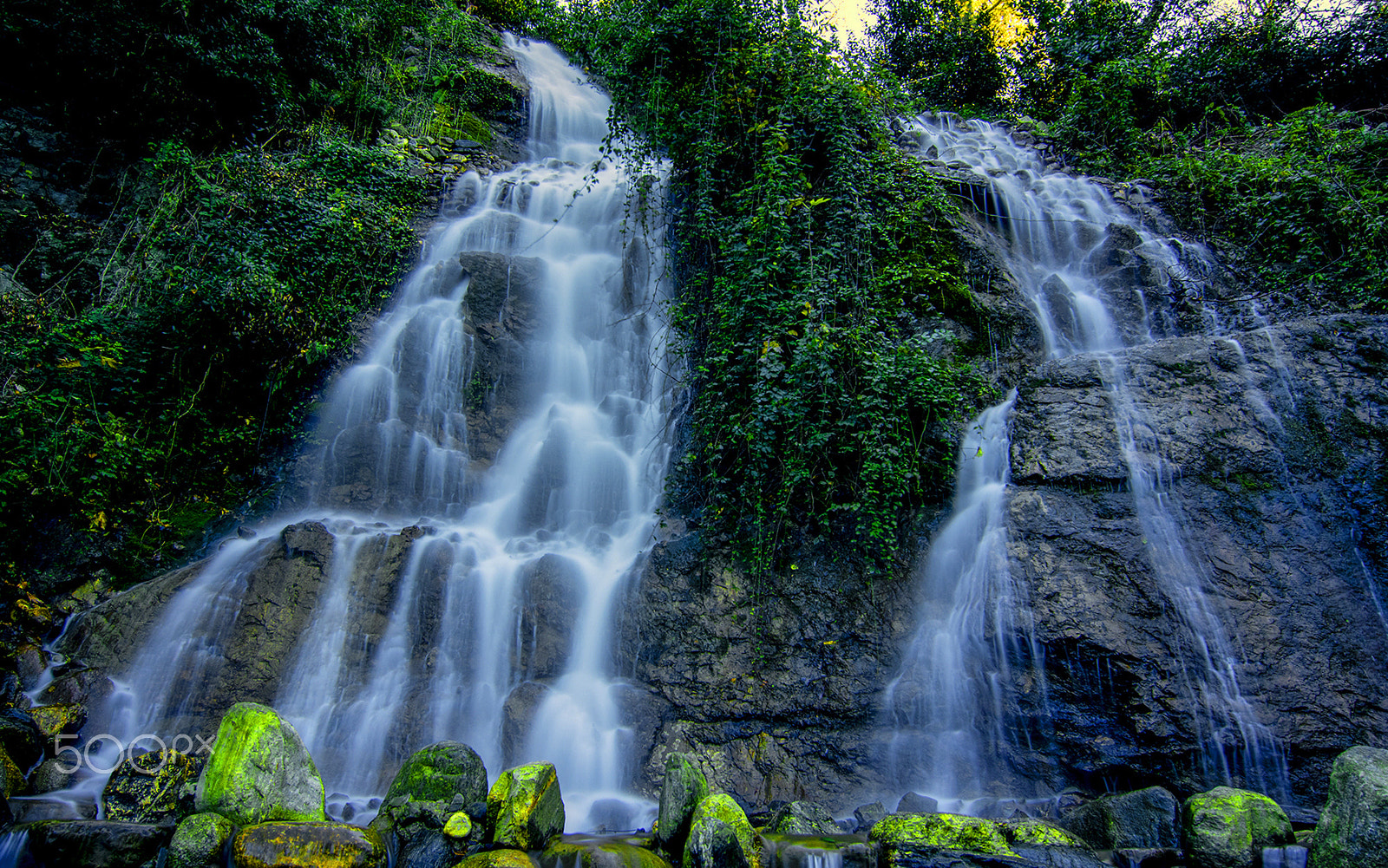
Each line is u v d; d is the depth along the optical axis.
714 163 8.93
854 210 8.07
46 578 6.85
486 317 9.38
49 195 9.52
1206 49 13.93
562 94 17.48
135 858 4.18
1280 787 4.90
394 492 8.15
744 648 6.20
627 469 8.30
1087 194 10.53
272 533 7.48
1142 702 5.18
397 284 10.31
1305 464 5.95
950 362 7.23
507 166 13.80
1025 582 5.73
